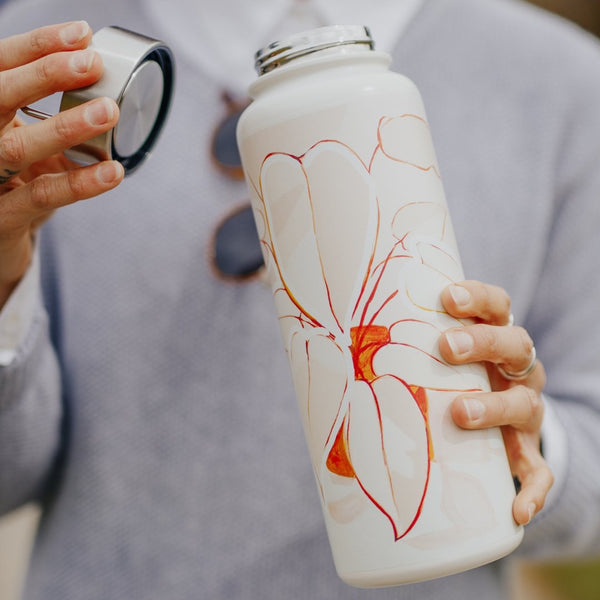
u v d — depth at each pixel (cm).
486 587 87
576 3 193
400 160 54
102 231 87
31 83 50
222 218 85
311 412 56
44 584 87
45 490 92
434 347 54
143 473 85
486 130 88
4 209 55
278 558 83
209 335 85
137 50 53
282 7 87
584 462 78
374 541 54
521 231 88
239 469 83
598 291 89
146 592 84
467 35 89
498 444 56
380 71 55
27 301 72
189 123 87
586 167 90
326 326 54
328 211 54
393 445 53
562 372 90
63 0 93
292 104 54
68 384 88
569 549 85
